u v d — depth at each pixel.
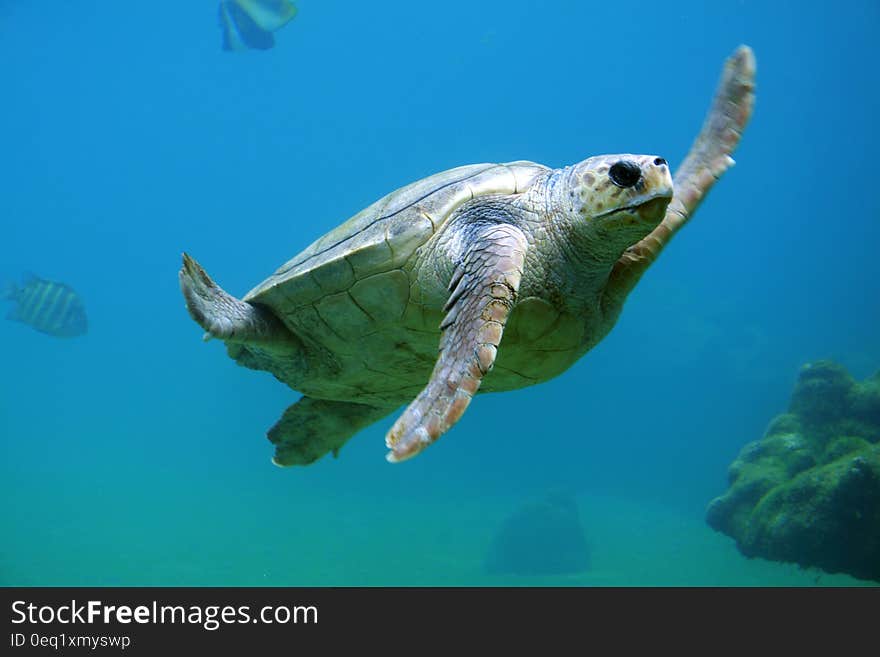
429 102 82.62
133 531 20.08
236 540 18.94
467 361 3.37
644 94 84.44
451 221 4.29
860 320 59.19
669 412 47.94
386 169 84.75
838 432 15.11
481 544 19.47
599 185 4.03
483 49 79.12
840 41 74.88
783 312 62.03
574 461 43.84
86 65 69.06
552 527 16.00
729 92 5.19
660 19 75.62
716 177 4.99
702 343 49.53
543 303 4.28
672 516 25.30
